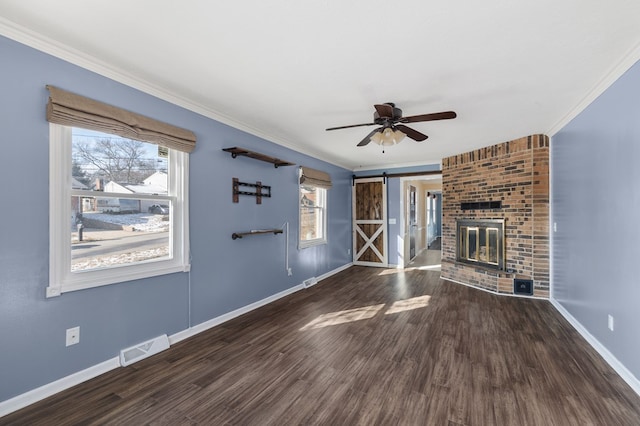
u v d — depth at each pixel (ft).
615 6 5.16
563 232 11.59
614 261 7.70
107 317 7.66
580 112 9.76
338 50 6.63
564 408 6.13
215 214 10.75
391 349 8.84
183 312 9.61
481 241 15.75
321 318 11.45
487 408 6.15
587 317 9.39
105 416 5.97
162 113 8.84
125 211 8.21
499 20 5.54
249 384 7.09
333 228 20.06
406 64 7.20
